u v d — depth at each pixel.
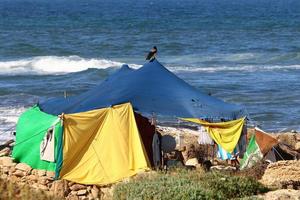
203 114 57.03
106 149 52.75
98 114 53.59
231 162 58.19
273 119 92.94
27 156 53.84
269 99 107.00
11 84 121.56
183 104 57.44
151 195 42.12
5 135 78.38
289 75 134.88
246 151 57.19
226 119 57.72
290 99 106.75
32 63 148.12
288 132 75.69
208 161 57.53
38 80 126.94
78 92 113.25
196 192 42.41
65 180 50.66
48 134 52.31
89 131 53.03
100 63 151.75
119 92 57.16
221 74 136.50
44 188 50.78
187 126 76.75
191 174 47.44
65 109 56.72
